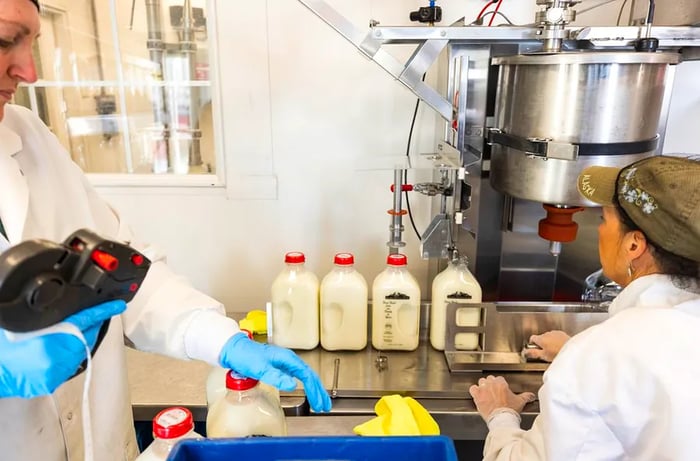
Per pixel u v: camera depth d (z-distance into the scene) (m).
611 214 0.86
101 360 0.95
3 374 0.59
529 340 1.32
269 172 1.81
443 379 1.27
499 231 1.60
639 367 0.69
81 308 0.57
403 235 1.84
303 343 1.41
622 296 0.84
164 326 0.92
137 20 1.79
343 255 1.37
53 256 0.52
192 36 1.79
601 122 1.09
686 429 0.64
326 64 1.70
